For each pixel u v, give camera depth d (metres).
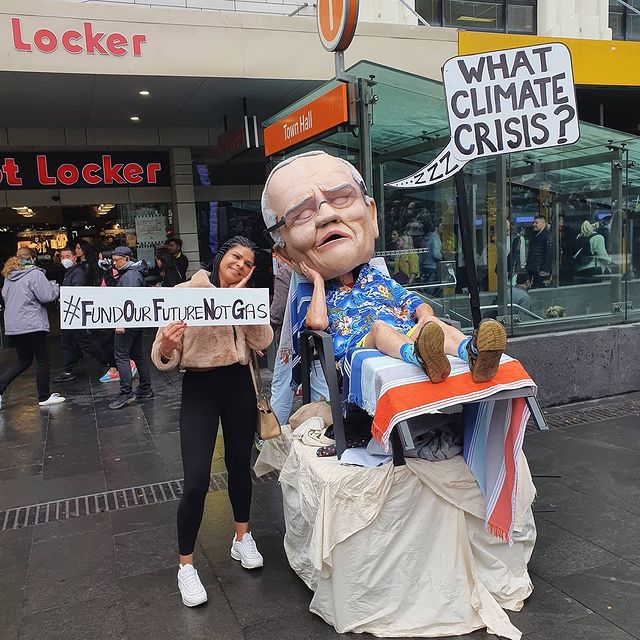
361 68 5.14
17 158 10.50
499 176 5.81
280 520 3.68
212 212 12.05
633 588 2.81
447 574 2.61
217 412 2.91
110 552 3.38
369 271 3.31
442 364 2.35
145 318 2.68
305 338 3.29
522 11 10.45
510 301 5.89
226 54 7.75
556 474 4.13
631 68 9.05
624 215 6.29
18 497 4.20
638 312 6.34
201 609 2.81
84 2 7.64
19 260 6.51
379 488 2.53
